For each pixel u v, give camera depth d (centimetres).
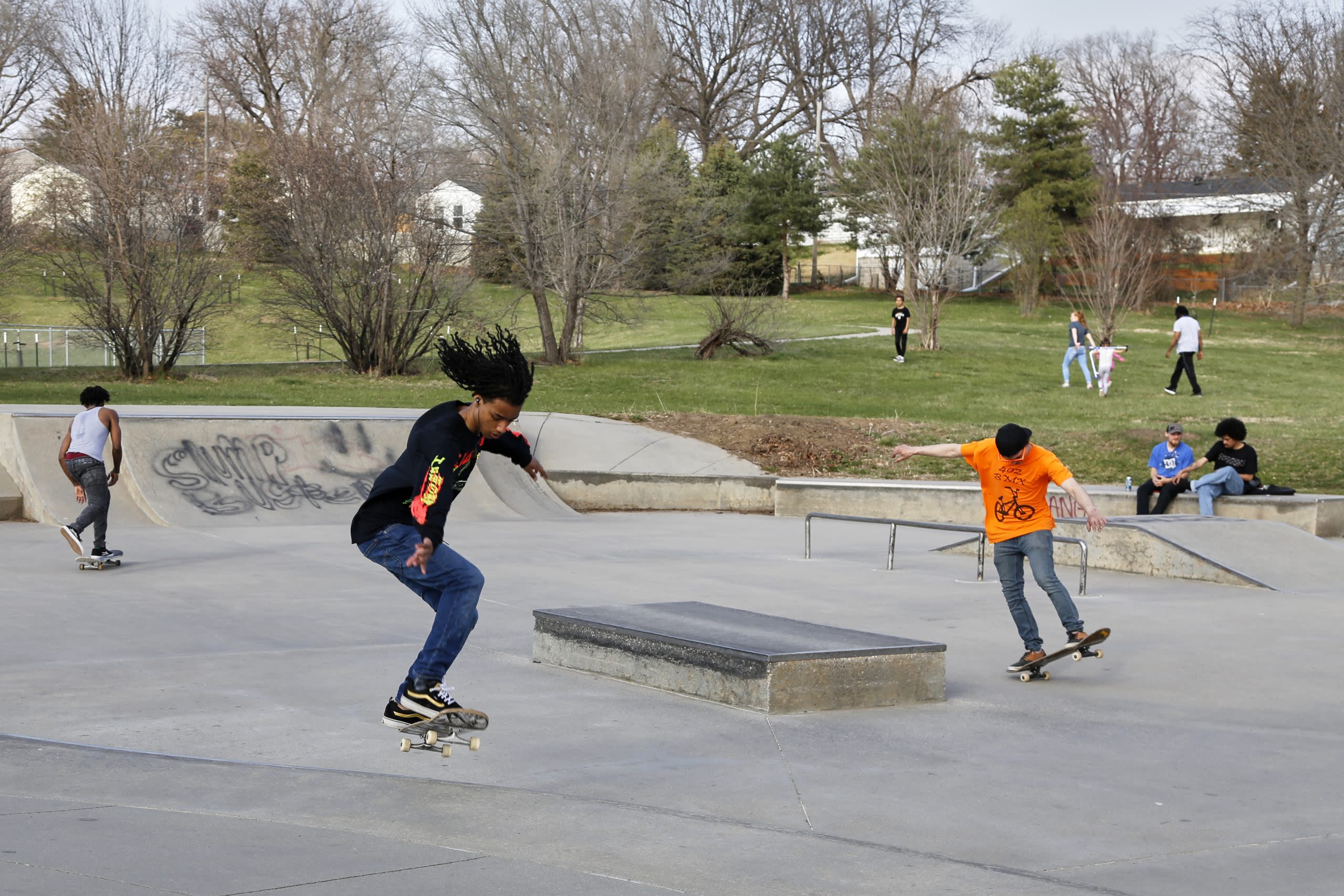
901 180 3825
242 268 3044
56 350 3938
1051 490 1533
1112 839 456
